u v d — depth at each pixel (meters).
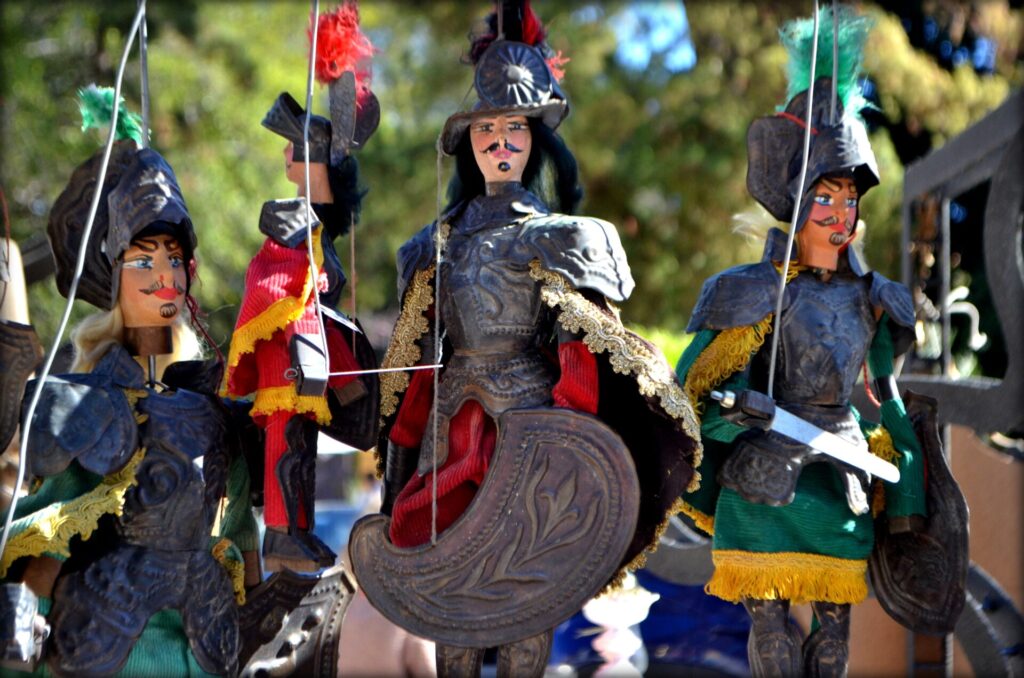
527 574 10.70
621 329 10.77
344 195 11.98
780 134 12.21
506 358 11.15
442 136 11.37
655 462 11.16
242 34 38.22
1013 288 14.70
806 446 11.80
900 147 33.53
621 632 15.49
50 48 34.22
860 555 11.89
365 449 11.94
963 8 30.83
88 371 11.07
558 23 38.28
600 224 11.12
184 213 10.83
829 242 12.14
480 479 11.24
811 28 12.35
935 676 17.61
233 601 11.11
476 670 11.24
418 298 11.77
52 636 10.24
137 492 10.57
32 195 32.47
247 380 11.37
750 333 11.91
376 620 14.16
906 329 12.58
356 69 11.98
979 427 15.30
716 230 36.44
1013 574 18.86
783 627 11.74
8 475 15.16
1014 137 14.93
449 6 39.44
